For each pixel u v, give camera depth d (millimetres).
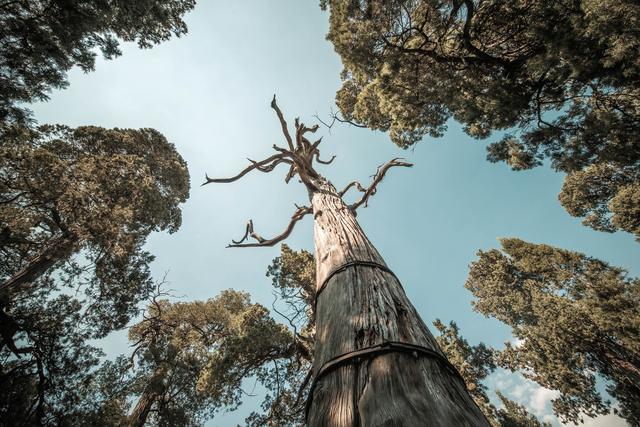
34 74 5969
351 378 1316
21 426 6980
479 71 7340
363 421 1100
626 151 5941
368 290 1965
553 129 6953
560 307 14750
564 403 15086
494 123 6828
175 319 14789
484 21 6828
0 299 7953
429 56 7820
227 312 15469
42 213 10414
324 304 2096
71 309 8758
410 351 1377
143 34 8953
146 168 12789
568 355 14266
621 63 4945
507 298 20203
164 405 10688
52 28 5770
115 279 10375
